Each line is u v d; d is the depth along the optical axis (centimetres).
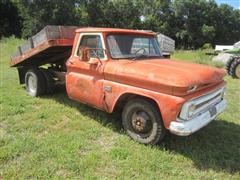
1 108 698
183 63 564
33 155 488
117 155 493
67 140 545
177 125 463
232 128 619
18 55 824
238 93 940
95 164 468
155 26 5616
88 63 596
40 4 3881
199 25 5781
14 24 3991
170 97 468
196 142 546
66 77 661
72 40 727
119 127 603
